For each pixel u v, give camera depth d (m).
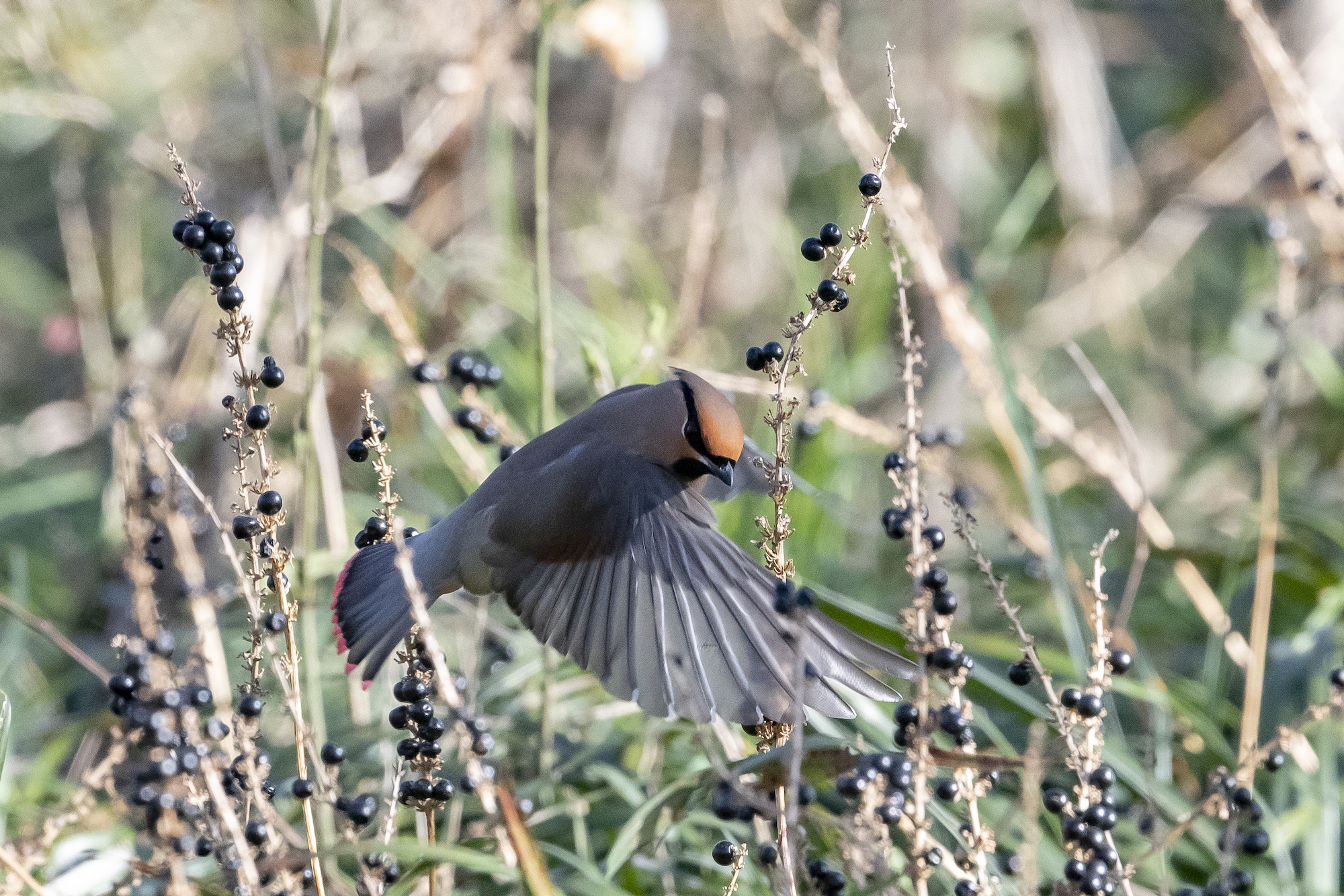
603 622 7.26
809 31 18.42
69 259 15.59
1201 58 20.12
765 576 7.02
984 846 6.57
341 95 12.92
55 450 15.68
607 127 17.62
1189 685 10.41
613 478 7.54
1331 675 6.97
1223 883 6.96
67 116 14.25
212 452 13.24
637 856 8.36
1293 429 14.50
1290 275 10.76
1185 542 13.50
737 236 17.06
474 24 13.51
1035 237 17.67
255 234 12.39
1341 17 16.03
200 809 6.63
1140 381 16.98
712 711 6.82
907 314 6.90
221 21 17.34
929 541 6.62
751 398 14.74
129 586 11.21
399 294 13.38
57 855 8.47
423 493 13.43
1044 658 9.64
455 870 8.26
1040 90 18.47
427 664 6.95
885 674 7.37
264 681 10.55
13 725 10.70
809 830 7.88
